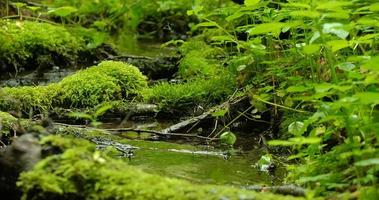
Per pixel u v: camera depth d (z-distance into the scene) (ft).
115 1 36.86
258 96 17.89
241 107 19.53
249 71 20.25
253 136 18.40
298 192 11.02
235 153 16.39
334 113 11.25
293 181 12.61
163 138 18.21
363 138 11.50
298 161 15.24
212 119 19.12
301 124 13.46
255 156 16.12
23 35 28.32
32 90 20.39
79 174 9.77
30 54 28.07
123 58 29.17
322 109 11.28
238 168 14.78
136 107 20.42
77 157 9.99
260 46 18.08
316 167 12.03
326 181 11.17
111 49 30.66
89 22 38.11
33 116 19.22
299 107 17.52
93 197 9.64
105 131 17.79
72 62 29.07
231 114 19.38
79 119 19.71
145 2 37.73
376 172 11.05
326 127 14.19
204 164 15.10
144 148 16.69
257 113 19.34
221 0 33.32
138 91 21.74
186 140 18.03
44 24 29.94
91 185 9.75
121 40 36.70
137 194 9.54
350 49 15.88
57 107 20.17
